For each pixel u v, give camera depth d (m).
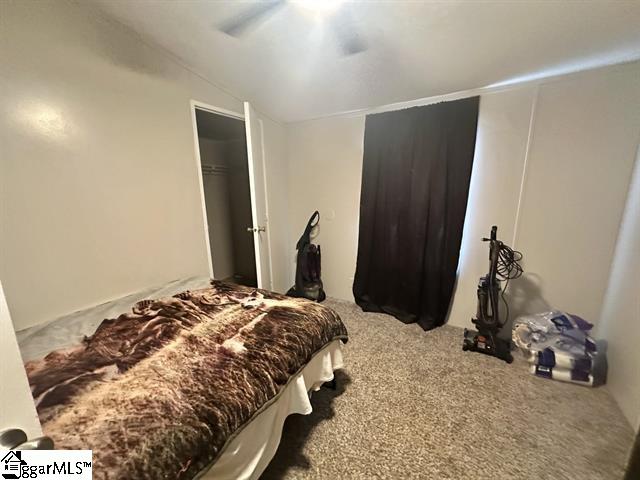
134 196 1.98
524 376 1.97
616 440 1.46
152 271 2.14
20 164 1.46
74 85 1.63
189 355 1.23
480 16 1.47
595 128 1.95
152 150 2.07
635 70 1.80
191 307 1.71
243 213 3.99
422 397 1.78
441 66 2.00
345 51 1.90
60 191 1.62
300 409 1.35
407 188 2.69
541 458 1.36
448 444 1.45
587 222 2.05
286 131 3.43
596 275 2.07
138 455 0.78
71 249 1.68
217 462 0.91
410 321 2.77
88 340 1.36
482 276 2.52
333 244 3.40
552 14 1.41
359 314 3.00
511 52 1.77
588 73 1.93
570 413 1.64
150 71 2.00
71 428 0.85
